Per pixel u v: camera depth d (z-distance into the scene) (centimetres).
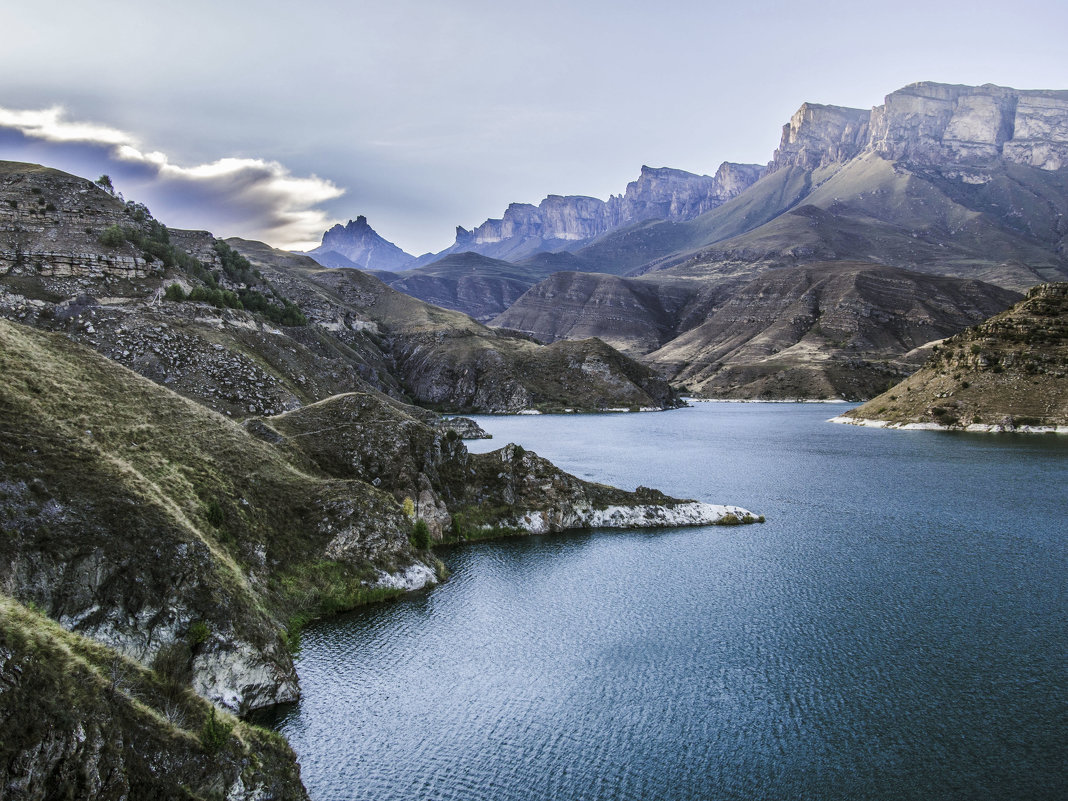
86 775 2552
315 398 16438
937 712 4372
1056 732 4128
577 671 4959
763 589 6706
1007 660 5088
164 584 4062
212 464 6069
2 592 3406
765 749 3994
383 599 6191
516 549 8138
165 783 2816
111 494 4266
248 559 5428
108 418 5488
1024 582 6844
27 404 4678
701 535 8856
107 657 3198
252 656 4244
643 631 5688
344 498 6712
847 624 5800
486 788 3622
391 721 4259
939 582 6881
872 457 15688
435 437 9500
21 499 3869
